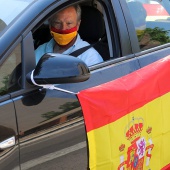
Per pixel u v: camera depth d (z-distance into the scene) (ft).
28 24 7.85
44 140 7.60
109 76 8.89
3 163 7.01
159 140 9.93
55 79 7.29
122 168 8.89
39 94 7.70
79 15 9.64
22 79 7.64
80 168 8.30
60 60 7.39
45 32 10.00
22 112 7.39
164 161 10.27
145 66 9.69
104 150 8.43
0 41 7.49
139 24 10.19
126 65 9.37
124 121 8.79
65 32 9.39
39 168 7.57
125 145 8.87
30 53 7.80
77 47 9.70
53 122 7.73
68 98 8.04
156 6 11.17
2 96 7.34
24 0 8.42
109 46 9.62
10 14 8.11
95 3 10.01
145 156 9.57
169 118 10.18
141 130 9.29
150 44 10.37
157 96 9.66
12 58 7.54
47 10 8.20
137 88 9.07
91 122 8.17
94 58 9.52
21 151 7.28
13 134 7.17
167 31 11.08
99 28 10.27
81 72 7.29
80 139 8.20
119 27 9.55
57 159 7.84
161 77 9.79
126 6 9.91
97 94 8.28
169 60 10.14
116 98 8.59
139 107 9.15
